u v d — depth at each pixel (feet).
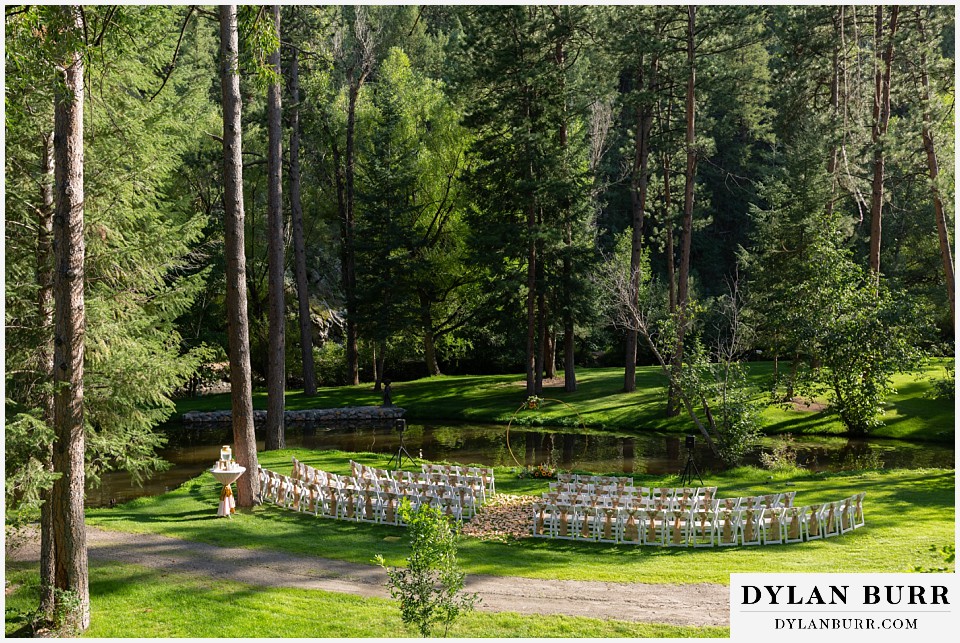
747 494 56.70
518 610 33.24
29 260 43.78
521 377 135.85
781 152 164.66
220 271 123.24
